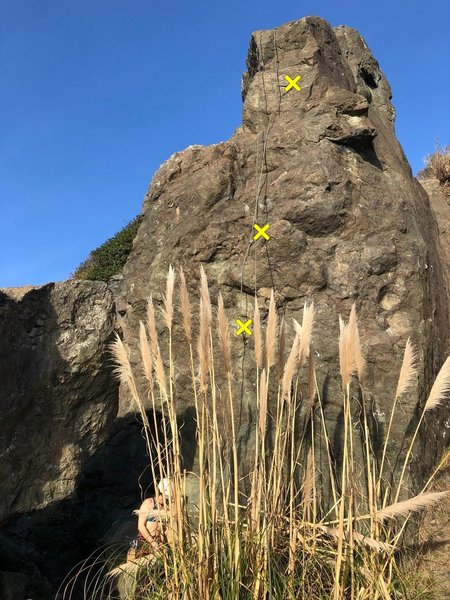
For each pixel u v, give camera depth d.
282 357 5.07
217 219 6.80
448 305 7.77
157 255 7.29
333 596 4.34
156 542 4.82
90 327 5.73
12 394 5.10
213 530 4.52
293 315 6.39
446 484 6.12
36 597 6.52
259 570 4.43
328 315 6.29
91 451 5.89
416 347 6.25
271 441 6.12
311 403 4.91
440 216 9.23
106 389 5.94
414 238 6.80
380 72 10.81
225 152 7.21
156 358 4.98
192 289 6.80
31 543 8.20
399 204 6.90
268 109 7.62
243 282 6.55
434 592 4.85
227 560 4.49
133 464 8.09
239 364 6.48
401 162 8.13
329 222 6.55
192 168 7.50
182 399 6.78
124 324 7.43
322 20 8.36
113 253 15.91
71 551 8.16
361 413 6.00
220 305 5.02
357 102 7.24
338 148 6.98
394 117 10.41
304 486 4.88
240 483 6.00
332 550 4.68
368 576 4.36
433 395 4.55
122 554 5.84
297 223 6.59
